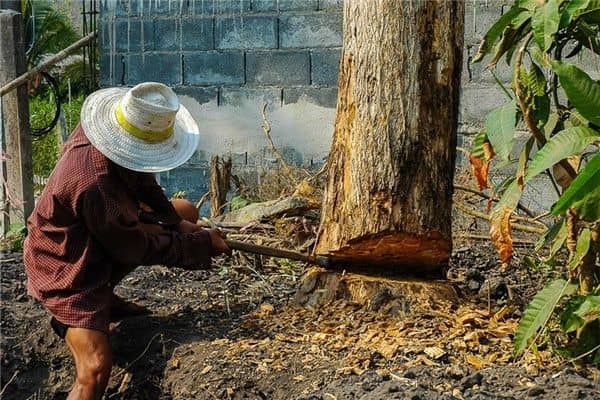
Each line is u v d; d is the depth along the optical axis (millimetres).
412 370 3596
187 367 4043
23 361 4477
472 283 4973
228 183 6641
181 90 8133
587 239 3508
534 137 3721
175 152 4102
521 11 3520
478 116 7297
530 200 7160
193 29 8062
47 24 14883
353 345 3947
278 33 7867
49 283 4035
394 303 4211
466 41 7289
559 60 3582
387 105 4117
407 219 4148
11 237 6242
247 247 4359
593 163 3094
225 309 4656
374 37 4113
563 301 3928
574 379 3492
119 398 4266
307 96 7852
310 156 7867
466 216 6566
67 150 4039
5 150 6449
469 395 3393
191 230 4500
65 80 14102
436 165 4176
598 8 3465
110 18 8273
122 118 3969
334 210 4316
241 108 8000
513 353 3779
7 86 6371
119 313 4535
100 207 3910
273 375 3811
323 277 4398
